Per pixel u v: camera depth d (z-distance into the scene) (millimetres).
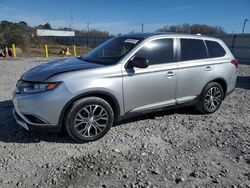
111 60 4672
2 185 3246
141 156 3990
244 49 30016
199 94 5641
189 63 5332
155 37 4988
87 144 4336
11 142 4344
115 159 3885
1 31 42750
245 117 5914
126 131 4875
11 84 8930
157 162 3828
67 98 4039
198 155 4074
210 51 5820
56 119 4062
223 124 5422
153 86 4848
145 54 4797
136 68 4629
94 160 3848
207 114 5996
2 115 5551
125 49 4797
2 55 26391
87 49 45750
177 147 4324
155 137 4676
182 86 5281
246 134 4938
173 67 5074
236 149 4305
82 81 4137
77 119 4203
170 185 3291
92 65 4500
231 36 31297
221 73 5891
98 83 4242
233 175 3549
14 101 4254
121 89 4488
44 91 3990
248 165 3820
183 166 3736
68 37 62781
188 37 5488
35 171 3549
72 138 4270
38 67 4730
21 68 14055
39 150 4105
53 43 62406
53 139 4469
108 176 3453
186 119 5617
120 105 4562
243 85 9906
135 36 5172
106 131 4504
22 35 40562
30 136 4559
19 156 3922
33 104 3990
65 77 4070
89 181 3340
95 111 4332
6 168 3609
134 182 3336
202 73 5559
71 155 3977
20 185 3248
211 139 4668
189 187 3260
